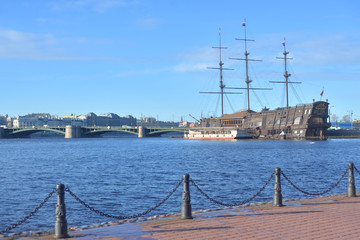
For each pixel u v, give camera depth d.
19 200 38.31
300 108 182.00
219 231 15.23
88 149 151.00
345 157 89.62
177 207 33.06
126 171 65.00
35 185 49.19
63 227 14.96
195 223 16.75
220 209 20.38
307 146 143.25
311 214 18.42
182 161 85.12
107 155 112.19
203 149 136.75
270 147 139.12
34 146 185.62
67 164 81.56
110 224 17.86
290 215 18.23
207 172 60.28
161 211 31.58
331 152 108.31
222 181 48.69
